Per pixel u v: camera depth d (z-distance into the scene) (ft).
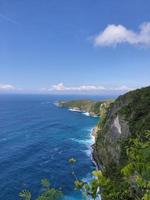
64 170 245.45
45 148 331.57
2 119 617.62
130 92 309.42
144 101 261.65
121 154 217.97
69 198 182.29
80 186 30.09
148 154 27.43
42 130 467.52
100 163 271.08
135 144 31.27
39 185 206.69
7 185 206.18
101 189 30.14
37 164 263.49
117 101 326.85
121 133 252.42
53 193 34.91
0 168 248.52
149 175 25.70
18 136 408.05
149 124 215.10
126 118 255.29
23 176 226.99
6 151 313.32
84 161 279.90
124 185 29.89
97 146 290.97
